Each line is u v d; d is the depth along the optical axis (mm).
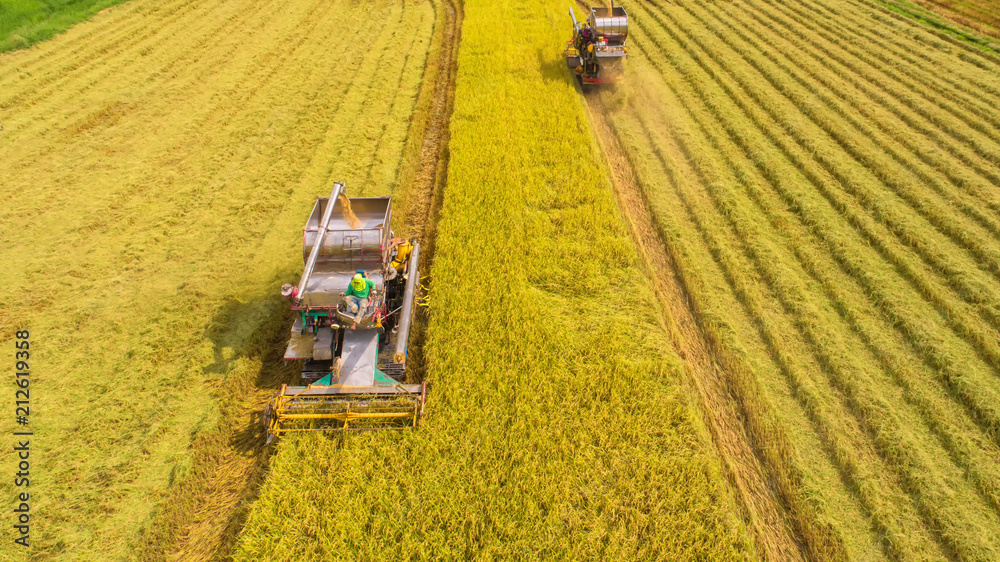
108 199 13617
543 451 7551
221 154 15445
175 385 8906
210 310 10336
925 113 16562
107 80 19688
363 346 8398
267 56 21797
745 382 8750
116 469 7676
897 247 11555
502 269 10867
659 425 8008
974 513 6941
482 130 15836
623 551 6410
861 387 8555
